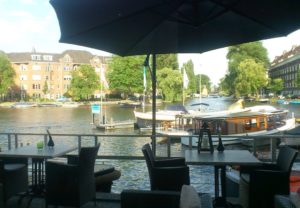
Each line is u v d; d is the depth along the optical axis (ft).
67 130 161.27
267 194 14.96
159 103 231.91
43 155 17.89
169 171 16.28
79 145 25.46
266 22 14.57
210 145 18.66
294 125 96.99
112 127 156.97
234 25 15.62
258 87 233.96
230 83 235.20
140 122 143.95
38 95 390.21
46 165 16.58
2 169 17.39
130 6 13.88
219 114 95.55
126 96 346.33
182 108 140.56
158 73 226.79
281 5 13.24
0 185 17.35
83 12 13.67
